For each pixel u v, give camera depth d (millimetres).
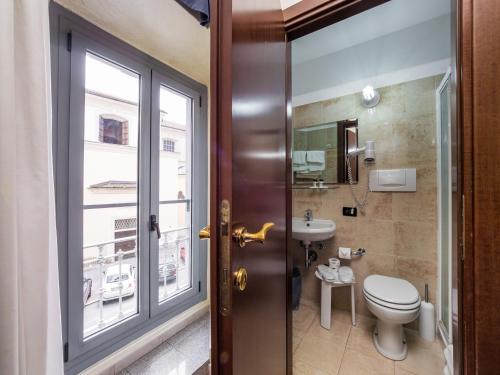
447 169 1478
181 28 1413
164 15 1309
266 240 822
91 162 1953
